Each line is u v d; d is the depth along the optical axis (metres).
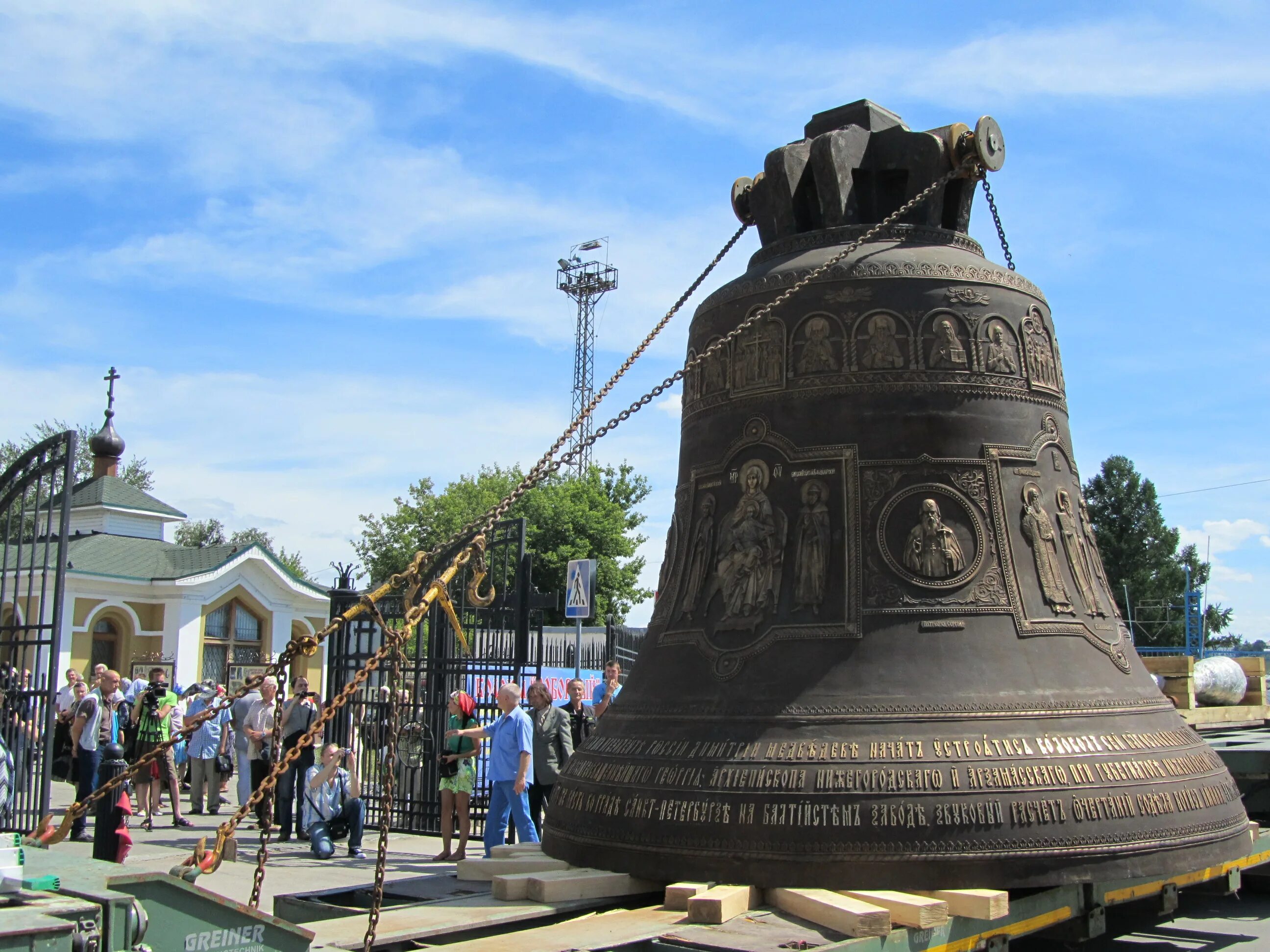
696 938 4.66
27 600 12.91
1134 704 6.02
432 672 14.09
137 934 3.33
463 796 12.23
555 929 4.80
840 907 4.76
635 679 6.49
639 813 5.61
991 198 7.22
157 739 14.68
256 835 14.17
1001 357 6.47
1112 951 6.90
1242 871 7.19
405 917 5.00
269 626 30.95
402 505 53.09
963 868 5.12
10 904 3.19
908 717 5.51
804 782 5.32
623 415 5.38
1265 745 9.05
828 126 7.38
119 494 31.12
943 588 5.93
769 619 6.02
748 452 6.43
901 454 6.16
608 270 51.66
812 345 6.39
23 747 12.43
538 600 13.51
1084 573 6.40
